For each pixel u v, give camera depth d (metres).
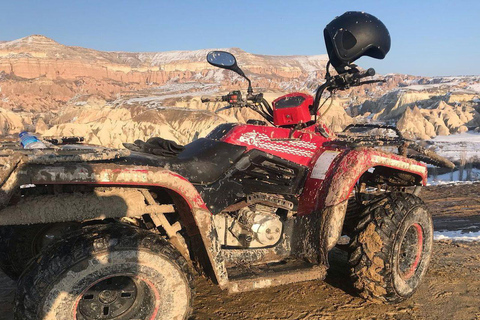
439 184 14.02
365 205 3.73
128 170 2.38
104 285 2.49
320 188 3.34
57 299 2.23
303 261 3.38
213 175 3.12
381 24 3.74
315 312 3.38
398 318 3.31
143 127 77.75
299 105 3.72
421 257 3.75
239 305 3.48
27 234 3.42
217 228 3.26
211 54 3.97
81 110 175.62
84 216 2.46
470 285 4.05
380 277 3.33
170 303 2.52
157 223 2.83
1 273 4.08
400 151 3.85
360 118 195.12
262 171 3.31
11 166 2.09
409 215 3.45
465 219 9.15
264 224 3.28
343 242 5.77
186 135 85.06
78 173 2.24
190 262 3.17
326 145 3.67
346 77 3.71
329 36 3.69
